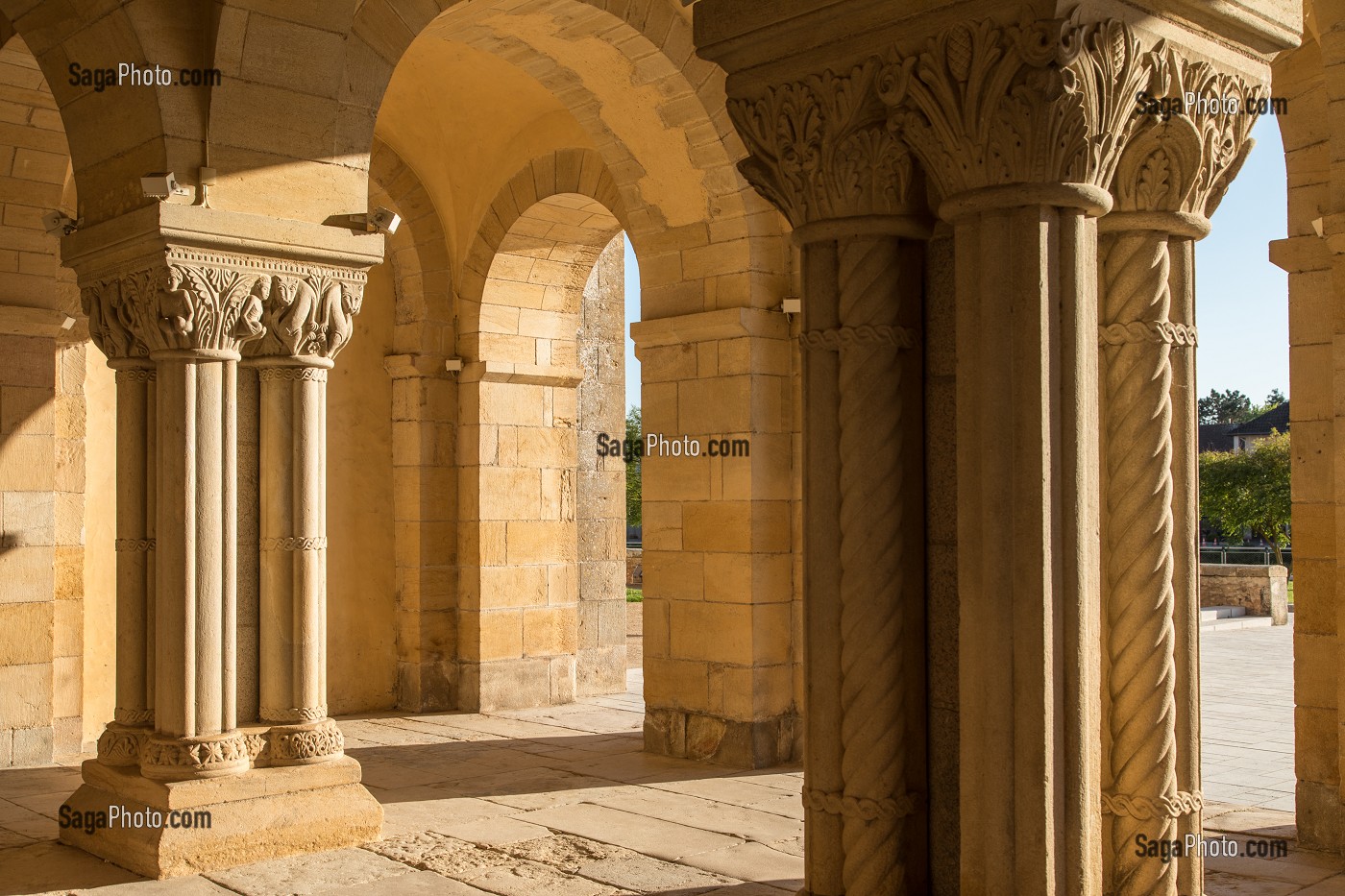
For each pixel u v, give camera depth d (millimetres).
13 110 7566
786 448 8398
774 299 8367
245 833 5605
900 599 3334
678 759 8430
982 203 3010
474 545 10500
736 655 8211
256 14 5645
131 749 5910
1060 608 2971
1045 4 2838
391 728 9648
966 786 3051
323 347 6102
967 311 3061
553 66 8086
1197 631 3457
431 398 10594
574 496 11102
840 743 3400
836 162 3295
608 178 9383
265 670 6012
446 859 5707
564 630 10992
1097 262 3352
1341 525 5734
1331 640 5984
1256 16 3279
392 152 10398
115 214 5809
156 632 5785
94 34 5676
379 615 10672
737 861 5656
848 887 3342
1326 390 6156
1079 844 2969
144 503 6062
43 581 8203
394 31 6211
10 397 8047
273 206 5789
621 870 5512
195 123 5605
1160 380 3352
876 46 3184
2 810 6785
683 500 8602
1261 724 9578
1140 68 3047
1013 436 2975
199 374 5754
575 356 11070
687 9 7781
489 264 10383
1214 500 28375
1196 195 3379
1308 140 6266
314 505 6090
